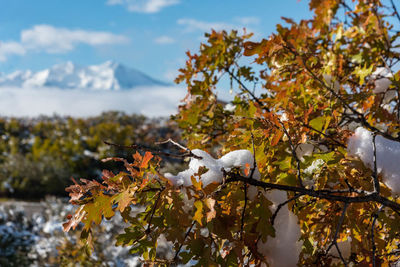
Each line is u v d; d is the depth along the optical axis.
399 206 1.42
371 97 2.10
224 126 3.13
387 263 1.61
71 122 18.36
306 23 2.54
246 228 1.49
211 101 3.06
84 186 1.43
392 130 1.99
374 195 1.43
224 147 1.84
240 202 1.50
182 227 1.41
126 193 1.36
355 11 2.63
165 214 1.41
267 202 1.48
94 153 14.73
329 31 2.68
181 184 1.40
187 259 1.41
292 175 1.59
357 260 1.61
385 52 2.52
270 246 1.56
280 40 1.88
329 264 1.58
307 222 1.58
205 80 3.02
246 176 1.47
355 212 1.57
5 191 14.45
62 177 14.45
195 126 3.18
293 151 1.49
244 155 1.57
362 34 2.62
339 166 1.58
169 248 3.06
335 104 1.97
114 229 5.45
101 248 4.99
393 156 1.58
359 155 1.64
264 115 1.59
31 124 19.16
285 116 1.73
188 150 1.46
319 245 1.64
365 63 2.37
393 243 1.66
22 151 17.03
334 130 1.82
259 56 1.88
